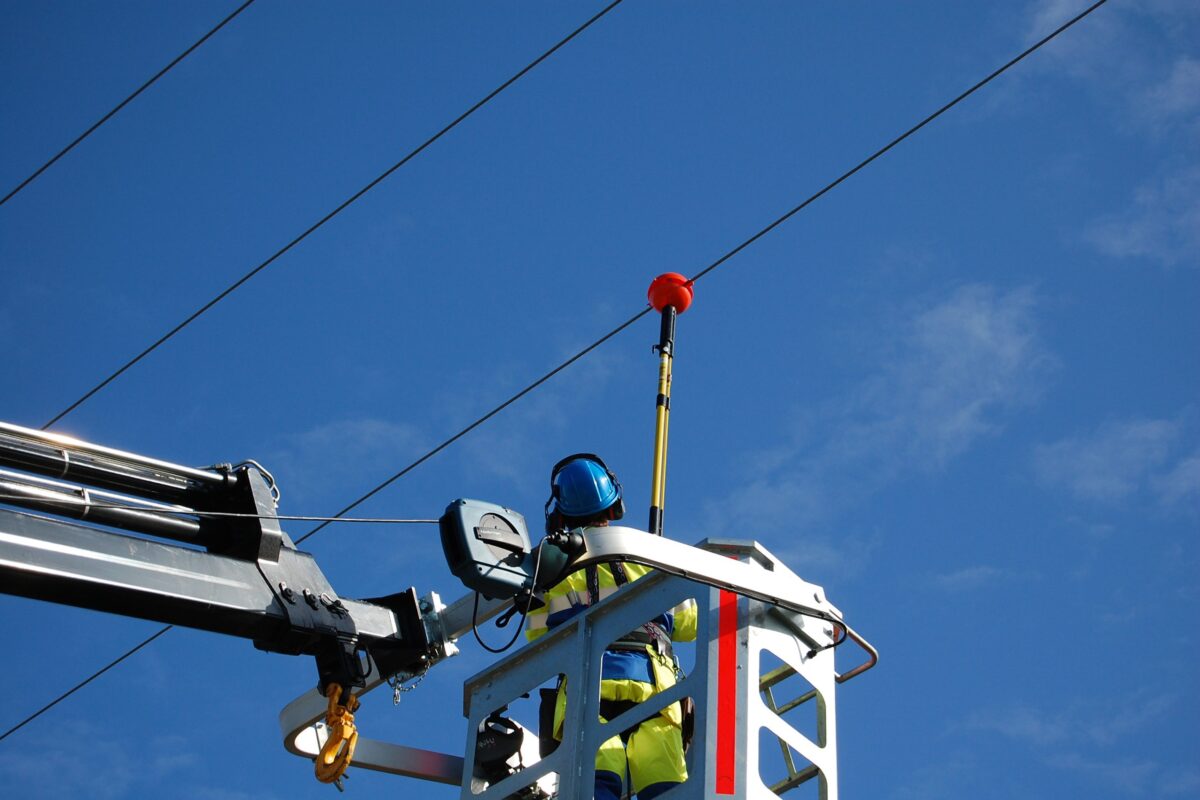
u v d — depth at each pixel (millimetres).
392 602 10977
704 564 9453
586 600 10461
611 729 9781
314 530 10859
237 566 10234
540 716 10359
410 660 10828
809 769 10133
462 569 9398
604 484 10922
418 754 11805
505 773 10469
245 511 10531
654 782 9922
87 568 9508
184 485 10523
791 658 9930
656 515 10961
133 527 10227
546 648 10328
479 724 10469
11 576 9242
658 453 11227
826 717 9992
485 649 9656
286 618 10180
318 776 10180
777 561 10195
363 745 11594
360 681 10406
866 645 10273
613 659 10148
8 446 9992
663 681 10172
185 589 9852
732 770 9312
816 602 9820
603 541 9359
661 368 11641
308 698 11789
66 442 10141
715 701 9539
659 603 10016
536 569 9422
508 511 9633
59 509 9938
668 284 11852
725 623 9797
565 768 9773
